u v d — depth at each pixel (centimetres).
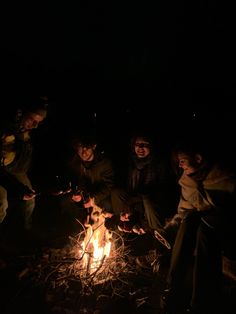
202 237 160
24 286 182
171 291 165
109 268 192
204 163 171
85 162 241
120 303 174
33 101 215
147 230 232
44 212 273
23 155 220
